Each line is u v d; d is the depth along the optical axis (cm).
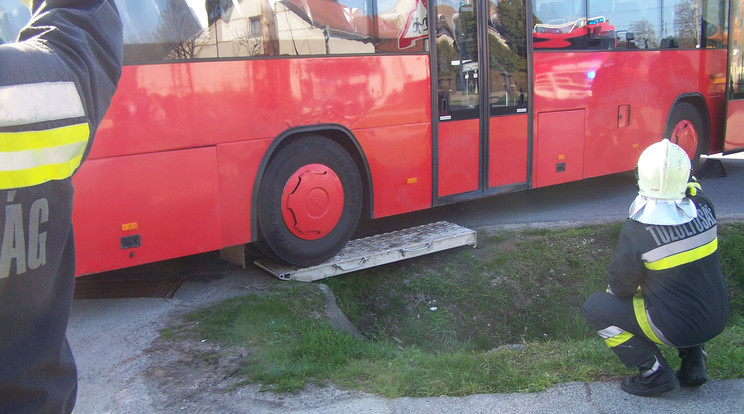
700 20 941
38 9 162
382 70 607
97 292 536
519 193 939
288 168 550
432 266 655
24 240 132
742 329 441
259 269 592
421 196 657
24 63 135
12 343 137
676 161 313
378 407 339
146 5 463
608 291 354
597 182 1014
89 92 152
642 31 866
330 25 565
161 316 483
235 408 346
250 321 471
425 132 650
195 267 604
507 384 359
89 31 160
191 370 396
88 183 447
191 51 486
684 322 316
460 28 671
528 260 674
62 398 147
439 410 333
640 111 877
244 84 514
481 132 703
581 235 718
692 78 942
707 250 320
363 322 584
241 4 508
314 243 575
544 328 623
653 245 314
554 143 781
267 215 543
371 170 612
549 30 759
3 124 127
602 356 388
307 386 371
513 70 726
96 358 413
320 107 563
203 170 500
